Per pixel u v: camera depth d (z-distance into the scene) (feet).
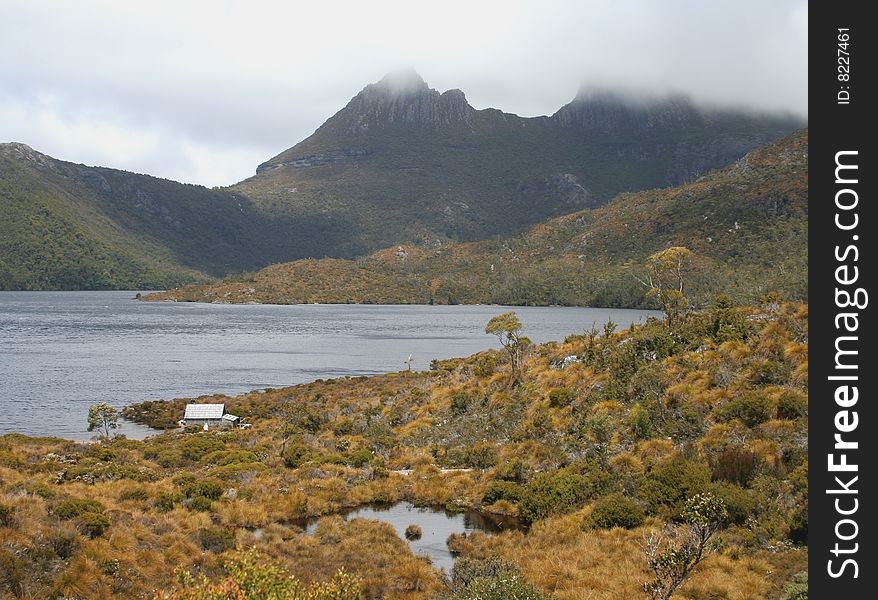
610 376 129.39
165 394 261.85
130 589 59.88
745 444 91.04
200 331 585.63
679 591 59.26
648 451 98.58
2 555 56.13
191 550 71.72
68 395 256.32
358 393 228.22
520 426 128.77
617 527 78.84
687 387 112.16
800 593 52.65
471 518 93.50
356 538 81.61
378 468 115.55
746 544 69.05
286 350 436.35
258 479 109.29
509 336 166.81
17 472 100.27
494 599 54.39
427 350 433.89
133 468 113.39
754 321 131.95
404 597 63.41
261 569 42.37
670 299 154.51
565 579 65.16
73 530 65.00
